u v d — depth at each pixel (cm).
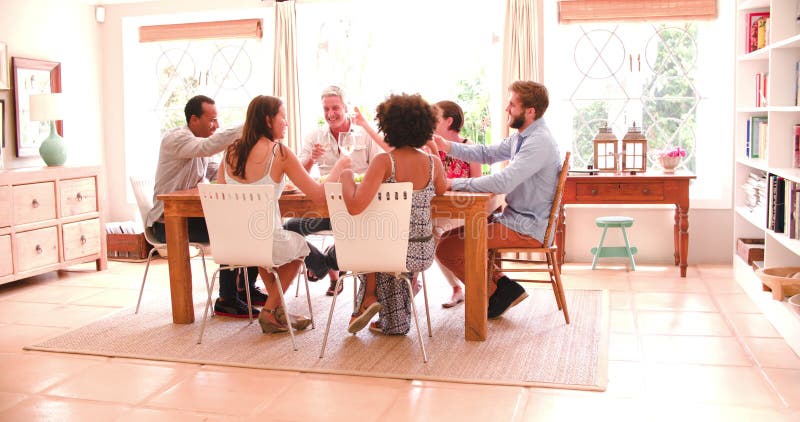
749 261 460
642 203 509
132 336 383
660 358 339
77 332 391
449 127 452
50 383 315
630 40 568
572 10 555
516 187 395
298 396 297
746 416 270
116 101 660
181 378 320
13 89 565
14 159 569
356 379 316
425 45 607
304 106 616
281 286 378
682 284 488
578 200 516
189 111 432
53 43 604
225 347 362
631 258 540
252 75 638
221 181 371
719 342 361
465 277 366
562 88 577
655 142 572
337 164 393
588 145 580
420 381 313
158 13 639
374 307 350
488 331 384
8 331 398
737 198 496
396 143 335
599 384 304
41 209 511
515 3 551
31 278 539
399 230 327
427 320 377
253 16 624
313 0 594
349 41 616
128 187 665
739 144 492
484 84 603
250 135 358
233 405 288
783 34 399
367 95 617
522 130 399
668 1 545
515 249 395
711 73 557
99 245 566
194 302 459
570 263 572
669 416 272
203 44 648
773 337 368
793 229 380
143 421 273
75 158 630
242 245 352
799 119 399
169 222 399
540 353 346
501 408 282
